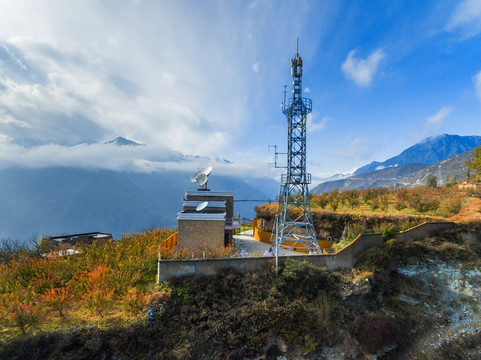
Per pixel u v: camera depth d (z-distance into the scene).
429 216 29.44
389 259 23.19
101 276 19.48
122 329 16.39
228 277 20.83
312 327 19.30
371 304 21.39
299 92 27.16
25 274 20.97
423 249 24.69
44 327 16.11
